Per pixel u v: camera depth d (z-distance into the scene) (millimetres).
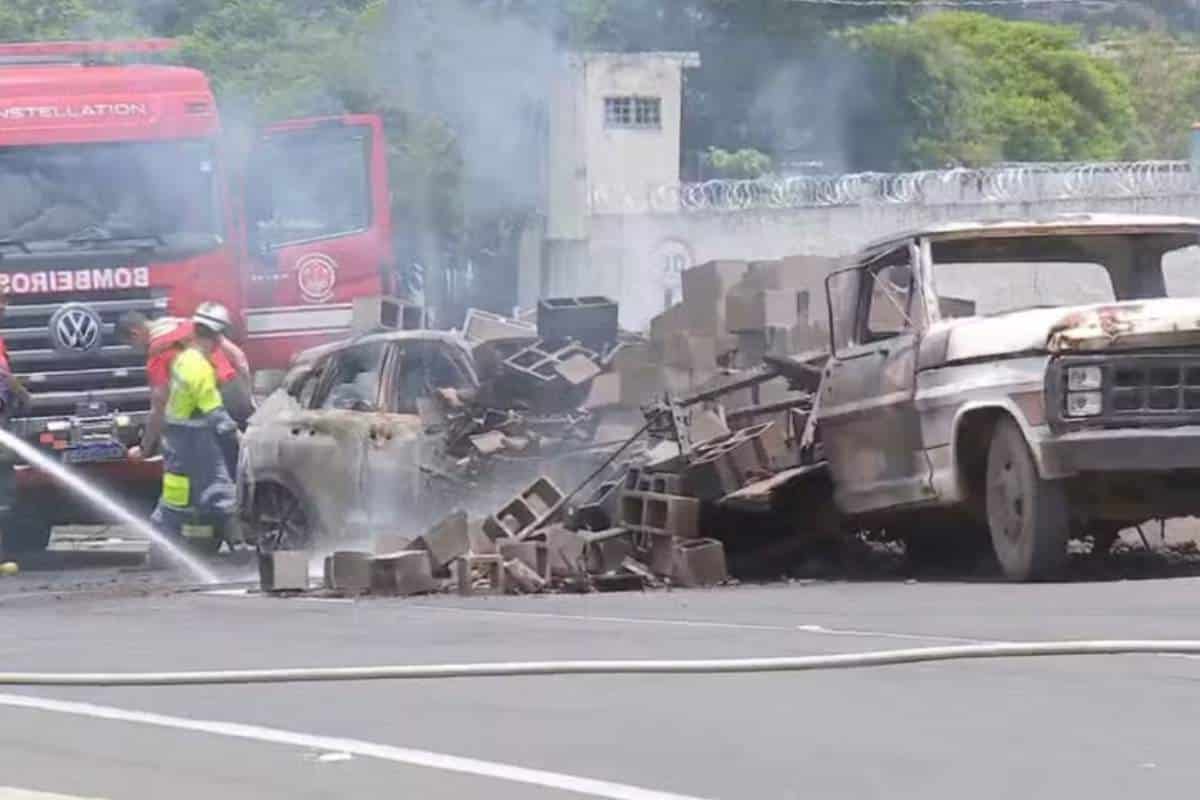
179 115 43969
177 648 24438
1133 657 20875
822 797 14672
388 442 37688
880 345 32219
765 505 34344
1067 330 28500
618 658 21703
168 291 43750
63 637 26375
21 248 43062
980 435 30359
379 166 48250
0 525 44406
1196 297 30188
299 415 38719
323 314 48000
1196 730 16797
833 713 18031
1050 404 28578
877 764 15766
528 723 18016
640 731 17438
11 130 43219
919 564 35219
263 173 46438
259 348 47594
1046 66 131375
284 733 18000
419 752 16844
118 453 43250
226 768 16516
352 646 23953
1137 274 32562
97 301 43375
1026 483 29141
